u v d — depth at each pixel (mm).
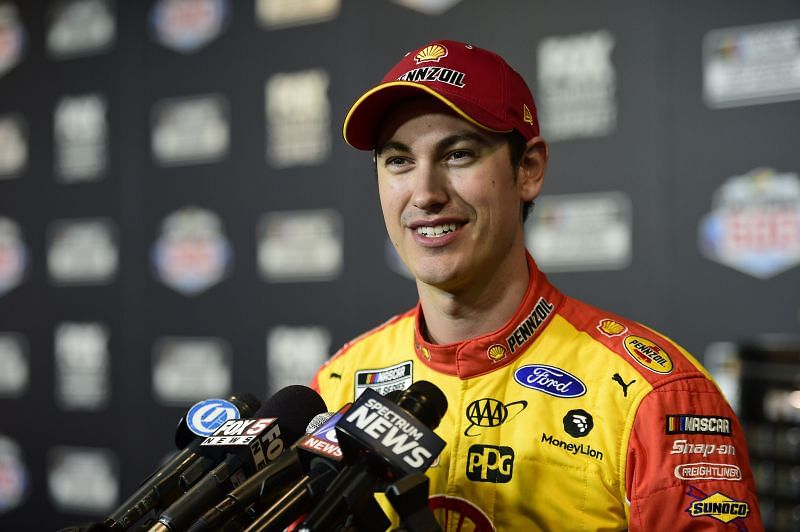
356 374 3264
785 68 5965
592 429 2721
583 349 2918
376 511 2021
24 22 9250
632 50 6426
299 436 2533
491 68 2807
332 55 7629
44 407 9102
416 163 2752
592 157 6551
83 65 8930
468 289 2895
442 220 2715
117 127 8742
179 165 8414
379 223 7398
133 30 8641
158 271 8516
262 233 7977
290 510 2010
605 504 2654
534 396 2830
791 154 5941
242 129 8078
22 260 9242
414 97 2725
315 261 7715
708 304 6195
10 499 9242
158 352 8508
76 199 8961
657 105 6340
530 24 6773
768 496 5188
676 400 2684
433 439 2076
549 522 2662
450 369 2975
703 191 6207
